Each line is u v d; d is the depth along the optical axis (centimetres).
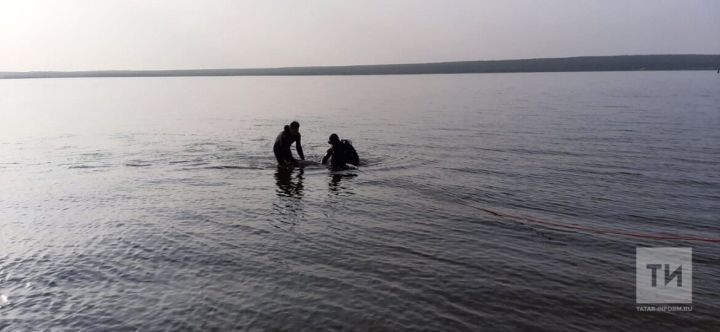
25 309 566
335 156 1428
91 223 888
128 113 3825
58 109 4331
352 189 1154
